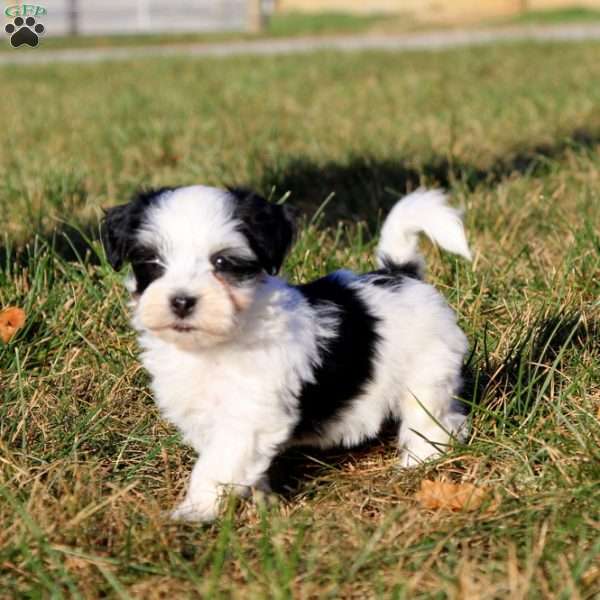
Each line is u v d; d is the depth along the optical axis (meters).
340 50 4.89
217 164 1.92
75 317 1.28
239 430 1.03
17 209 1.60
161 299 0.98
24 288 1.34
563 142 2.12
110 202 1.70
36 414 1.17
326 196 1.76
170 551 0.96
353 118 2.56
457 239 1.12
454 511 1.02
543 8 7.70
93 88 3.54
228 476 1.02
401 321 1.09
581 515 0.98
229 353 1.02
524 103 2.69
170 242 1.00
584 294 1.33
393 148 2.07
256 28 7.14
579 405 1.13
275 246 1.03
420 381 1.10
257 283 1.02
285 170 1.83
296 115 2.67
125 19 8.26
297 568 0.94
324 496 1.06
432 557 0.94
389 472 1.10
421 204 1.13
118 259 1.05
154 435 1.14
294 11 8.16
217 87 3.41
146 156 2.12
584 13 7.25
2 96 3.36
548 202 1.60
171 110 2.81
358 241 1.45
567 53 4.24
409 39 5.99
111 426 1.16
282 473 1.12
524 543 0.96
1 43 6.39
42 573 0.92
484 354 1.21
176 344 1.00
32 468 1.06
